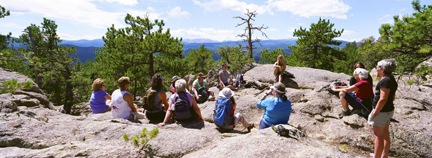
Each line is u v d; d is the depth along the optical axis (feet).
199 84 24.23
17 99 17.69
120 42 53.21
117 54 53.42
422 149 12.93
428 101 19.42
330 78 30.19
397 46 20.71
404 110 16.70
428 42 19.89
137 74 56.80
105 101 18.61
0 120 11.57
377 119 11.09
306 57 78.64
